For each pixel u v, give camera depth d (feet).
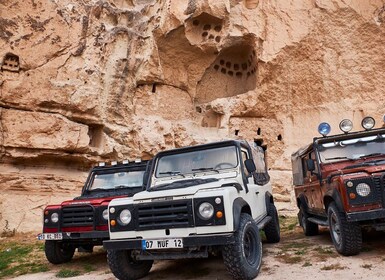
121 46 48.85
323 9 52.70
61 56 44.11
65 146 42.14
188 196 15.11
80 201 22.18
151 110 51.49
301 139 52.80
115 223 15.97
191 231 14.75
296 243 23.80
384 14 51.75
